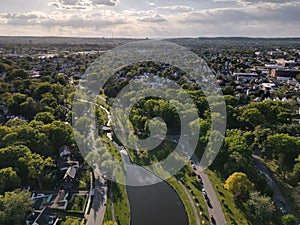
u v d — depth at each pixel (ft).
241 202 322.75
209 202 327.06
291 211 314.35
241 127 498.69
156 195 347.77
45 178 352.90
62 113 575.79
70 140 424.05
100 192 344.69
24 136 390.63
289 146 392.88
